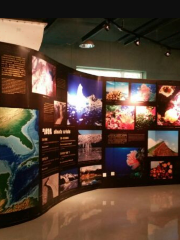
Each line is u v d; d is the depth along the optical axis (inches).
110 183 307.9
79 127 276.5
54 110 233.8
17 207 190.9
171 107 329.4
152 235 175.2
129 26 326.0
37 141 204.7
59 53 369.7
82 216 209.6
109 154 307.1
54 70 233.8
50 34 315.9
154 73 413.7
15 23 230.8
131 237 171.9
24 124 193.6
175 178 331.9
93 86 292.8
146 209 229.1
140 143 318.3
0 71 182.1
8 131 185.0
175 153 331.3
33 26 236.4
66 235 173.6
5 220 185.5
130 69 402.0
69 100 260.1
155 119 323.9
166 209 229.3
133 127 315.9
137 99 316.8
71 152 265.3
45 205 219.6
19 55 191.8
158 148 325.1
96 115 296.5
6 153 184.2
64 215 211.6
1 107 182.1
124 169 313.1
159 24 307.9
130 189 302.5
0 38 228.5
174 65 422.3
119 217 208.5
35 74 203.3
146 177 321.1
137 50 405.1
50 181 228.4
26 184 195.8
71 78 262.8
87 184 290.2
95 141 296.2
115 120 308.7
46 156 220.1
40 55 210.7
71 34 314.8
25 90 194.2
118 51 396.2
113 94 307.7
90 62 383.9
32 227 186.4
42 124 211.9
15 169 188.7
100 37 370.3
